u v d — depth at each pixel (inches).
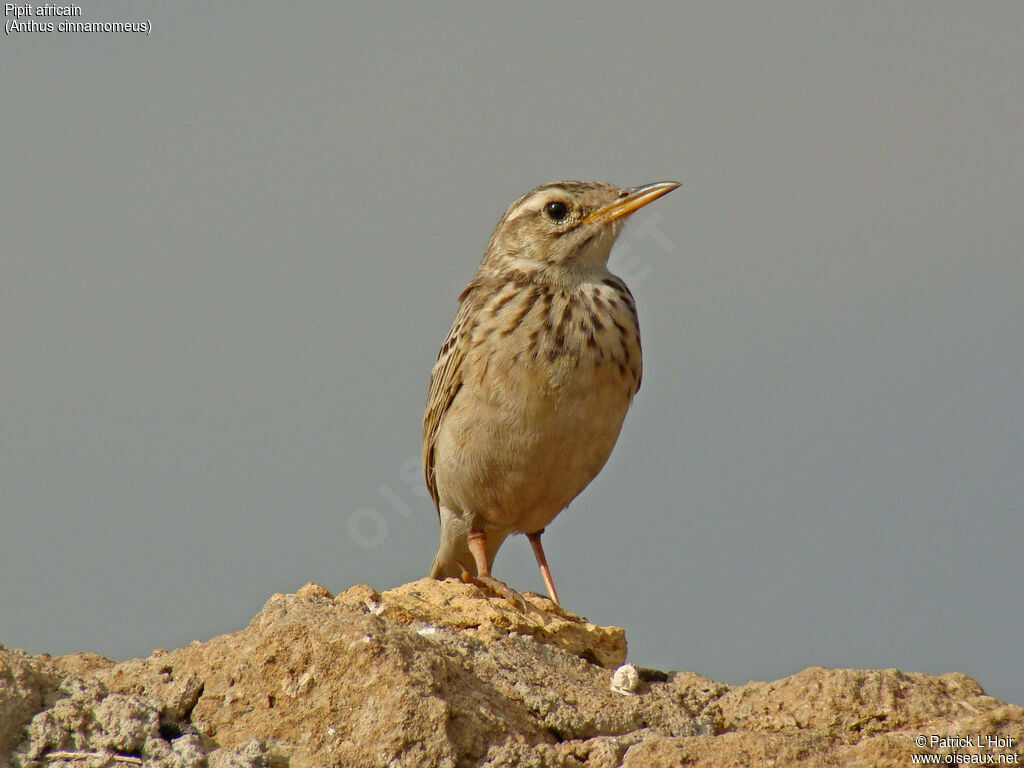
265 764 410.0
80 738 407.2
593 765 426.3
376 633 432.5
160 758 406.0
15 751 401.7
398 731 411.5
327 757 414.3
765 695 479.8
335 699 423.2
